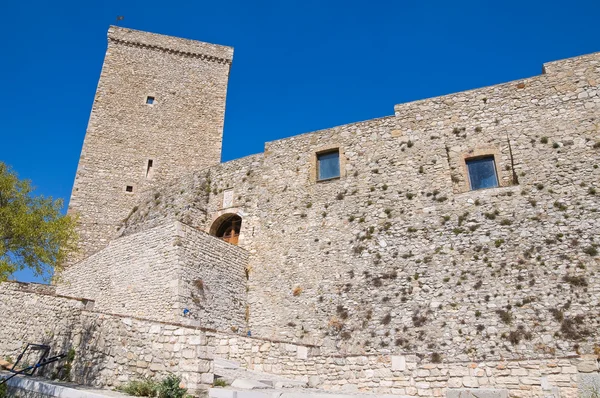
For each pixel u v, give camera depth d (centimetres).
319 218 2173
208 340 1114
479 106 2108
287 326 1967
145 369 1157
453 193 1967
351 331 1817
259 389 1073
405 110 2238
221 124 3766
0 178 1728
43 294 1628
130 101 3631
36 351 1513
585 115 1909
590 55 2017
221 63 3997
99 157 3375
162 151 3531
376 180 2134
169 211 2678
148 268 2039
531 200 1822
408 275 1844
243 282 2189
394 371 1201
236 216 2488
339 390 1230
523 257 1716
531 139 1950
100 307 2170
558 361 1064
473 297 1698
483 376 1105
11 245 1667
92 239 3102
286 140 2484
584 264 1623
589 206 1730
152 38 3878
